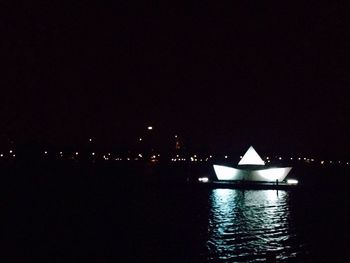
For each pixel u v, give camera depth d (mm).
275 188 59438
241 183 61562
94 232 31641
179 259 24656
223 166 64812
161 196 53688
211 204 46438
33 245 27656
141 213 40250
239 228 33344
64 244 28016
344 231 32312
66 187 64125
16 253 25828
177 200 49844
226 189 61219
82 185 67750
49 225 34000
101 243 28281
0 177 84375
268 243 28500
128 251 26375
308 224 35062
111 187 64438
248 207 44406
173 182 65125
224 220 36812
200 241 28984
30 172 103688
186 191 58906
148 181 68438
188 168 120250
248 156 65750
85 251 26391
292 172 120500
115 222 35562
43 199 49656
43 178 83000
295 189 58625
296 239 29594
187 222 35750
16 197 51125
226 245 27953
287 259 24672
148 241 28953
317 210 42625
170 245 27844
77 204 45906
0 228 32594
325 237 30234
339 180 82875
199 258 24906
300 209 43312
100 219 36906
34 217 37469
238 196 53781
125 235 30641
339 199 51594
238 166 65750
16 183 70125
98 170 116625
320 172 122938
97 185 67750
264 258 24891
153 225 34438
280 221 36438
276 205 45969
